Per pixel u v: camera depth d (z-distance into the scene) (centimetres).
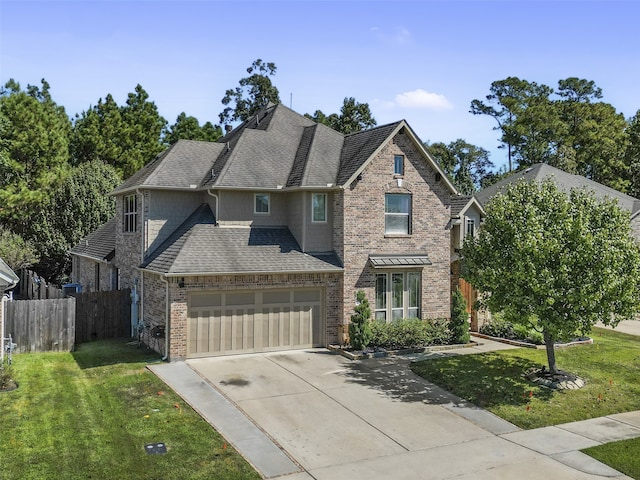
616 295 1531
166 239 2302
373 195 2206
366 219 2194
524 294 1594
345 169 2236
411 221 2283
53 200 3766
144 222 2270
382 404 1527
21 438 1231
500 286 1633
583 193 1722
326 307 2166
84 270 3378
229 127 3269
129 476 1071
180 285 1917
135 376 1730
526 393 1619
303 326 2142
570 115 6738
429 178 2320
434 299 2330
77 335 2297
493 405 1529
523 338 2317
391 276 2258
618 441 1284
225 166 2242
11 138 4216
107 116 5816
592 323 1555
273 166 2341
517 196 1727
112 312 2391
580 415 1466
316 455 1195
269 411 1451
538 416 1454
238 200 2223
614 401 1571
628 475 1113
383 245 2228
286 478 1087
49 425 1309
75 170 4000
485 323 2500
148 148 6088
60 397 1514
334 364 1928
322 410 1469
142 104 6397
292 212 2272
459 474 1112
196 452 1188
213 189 2156
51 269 3769
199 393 1575
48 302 2080
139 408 1440
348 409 1481
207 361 1928
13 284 1827
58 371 1784
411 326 2158
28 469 1088
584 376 1788
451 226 2445
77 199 3738
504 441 1288
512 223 1627
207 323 1980
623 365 1922
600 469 1138
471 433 1336
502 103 6919
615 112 6656
